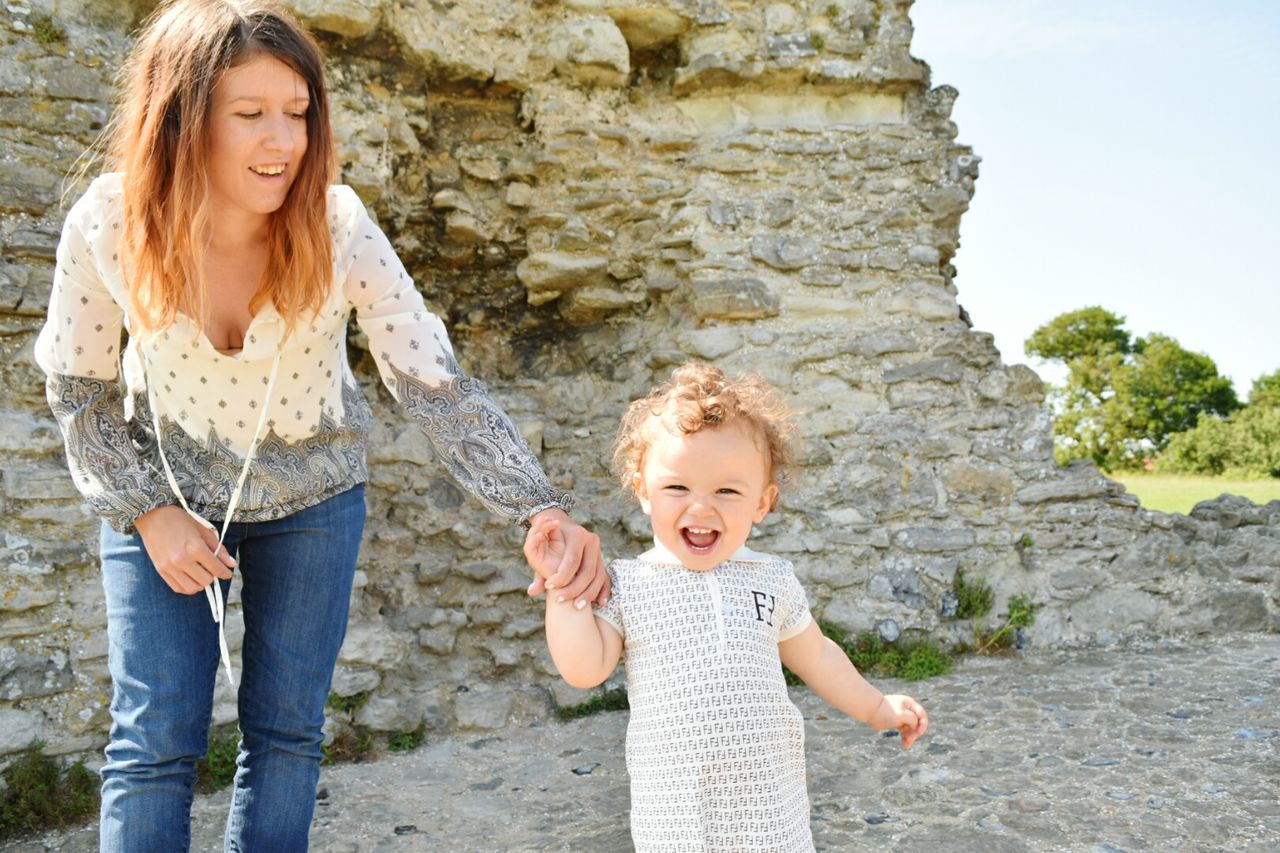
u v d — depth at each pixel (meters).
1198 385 39.06
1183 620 5.01
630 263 5.03
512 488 1.80
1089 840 2.72
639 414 1.91
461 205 4.73
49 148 3.54
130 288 1.56
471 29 4.62
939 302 5.09
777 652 1.81
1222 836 2.72
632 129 4.97
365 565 4.21
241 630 3.50
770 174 5.01
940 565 4.80
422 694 3.98
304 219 1.63
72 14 3.71
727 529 1.78
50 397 1.72
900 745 3.54
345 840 2.90
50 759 3.16
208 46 1.50
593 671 1.72
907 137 5.16
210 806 3.16
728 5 4.96
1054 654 4.77
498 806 3.16
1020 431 5.07
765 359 4.84
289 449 1.85
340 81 4.31
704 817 1.66
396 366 1.85
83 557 3.31
